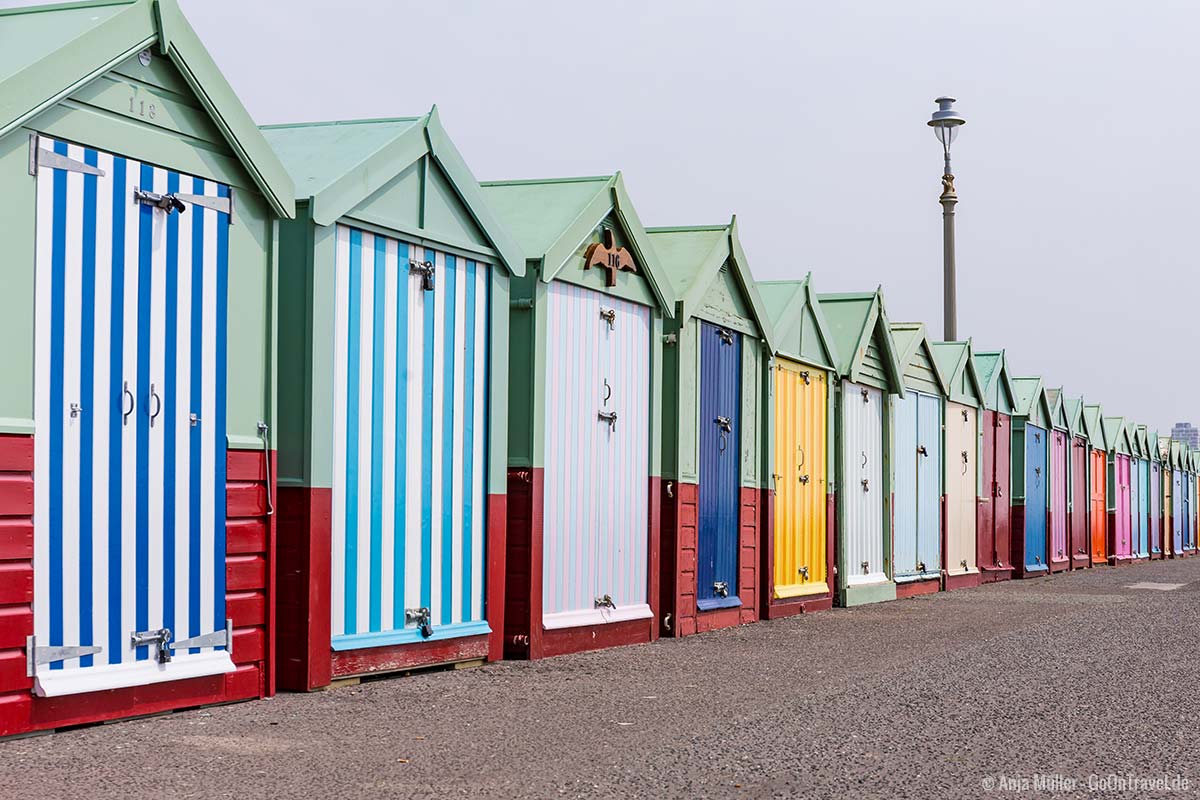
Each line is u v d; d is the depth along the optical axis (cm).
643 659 1214
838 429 2019
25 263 728
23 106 715
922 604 2061
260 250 902
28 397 730
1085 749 768
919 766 708
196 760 686
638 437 1416
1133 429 4391
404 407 1048
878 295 2108
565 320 1273
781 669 1131
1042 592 2445
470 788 634
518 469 1212
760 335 1725
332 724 809
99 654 775
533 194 1323
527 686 1004
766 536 1742
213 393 862
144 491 807
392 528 1035
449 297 1104
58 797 594
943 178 2878
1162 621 1678
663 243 1596
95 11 785
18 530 724
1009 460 3039
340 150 1013
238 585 883
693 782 656
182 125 834
